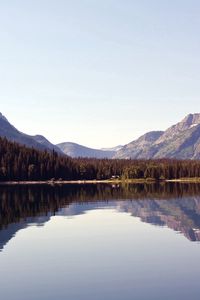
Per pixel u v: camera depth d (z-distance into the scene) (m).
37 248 57.78
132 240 62.44
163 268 46.28
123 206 115.75
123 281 41.91
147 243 59.84
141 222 82.06
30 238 65.50
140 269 46.06
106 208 110.81
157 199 138.50
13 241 63.06
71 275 44.38
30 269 46.94
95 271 45.66
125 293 38.41
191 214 94.56
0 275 44.84
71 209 108.81
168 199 137.75
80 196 156.00
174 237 64.19
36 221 85.25
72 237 66.06
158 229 72.50
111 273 44.81
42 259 51.34
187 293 37.94
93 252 54.84
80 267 47.38
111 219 87.50
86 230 72.88
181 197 145.50
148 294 37.94
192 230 70.81
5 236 67.44
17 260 50.97
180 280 41.78
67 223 82.00
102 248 57.22
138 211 102.38
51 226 78.06
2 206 117.31
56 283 41.78
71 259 51.16
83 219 87.94
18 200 138.38
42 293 39.00
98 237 65.69
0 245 60.06
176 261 49.16
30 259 51.41
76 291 39.28
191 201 128.88
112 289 39.59
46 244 60.53
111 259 50.84
